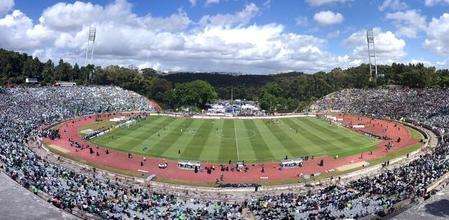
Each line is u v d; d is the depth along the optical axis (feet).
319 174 292.61
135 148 366.22
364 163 314.55
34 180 216.13
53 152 332.60
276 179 284.41
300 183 272.31
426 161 269.64
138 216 184.03
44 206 176.65
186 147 374.02
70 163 306.76
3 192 188.03
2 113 436.35
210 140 407.64
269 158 337.93
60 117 487.61
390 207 185.88
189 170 305.12
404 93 603.67
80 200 194.59
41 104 518.37
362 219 172.04
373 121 504.84
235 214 195.21
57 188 211.20
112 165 311.27
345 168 304.91
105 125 476.54
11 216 165.27
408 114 497.87
